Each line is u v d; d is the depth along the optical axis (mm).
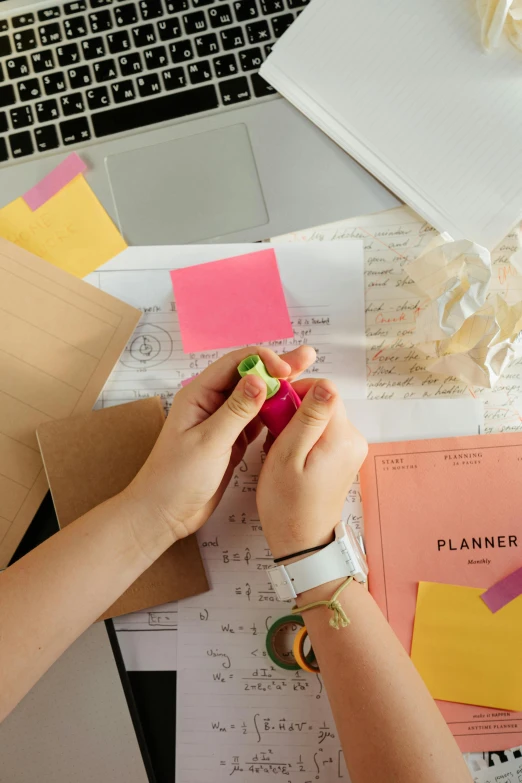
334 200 626
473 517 597
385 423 618
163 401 632
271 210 629
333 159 623
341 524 541
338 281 632
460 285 579
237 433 514
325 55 617
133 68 629
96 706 581
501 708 573
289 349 632
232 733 591
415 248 627
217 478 534
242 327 627
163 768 590
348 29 617
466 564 592
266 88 625
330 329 630
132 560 536
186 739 592
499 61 605
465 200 602
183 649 603
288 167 626
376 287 630
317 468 525
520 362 619
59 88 633
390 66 612
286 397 522
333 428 538
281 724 589
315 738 585
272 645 592
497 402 616
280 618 599
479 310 593
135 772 572
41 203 632
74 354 620
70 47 632
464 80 607
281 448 519
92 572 520
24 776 575
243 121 626
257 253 628
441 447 607
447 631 586
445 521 599
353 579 532
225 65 626
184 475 520
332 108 614
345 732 487
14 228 634
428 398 619
